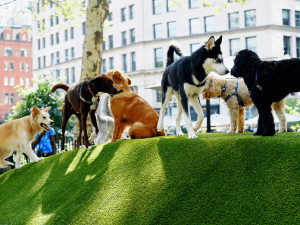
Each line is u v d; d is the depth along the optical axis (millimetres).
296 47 35875
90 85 6770
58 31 48938
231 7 35594
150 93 39625
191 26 37812
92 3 11242
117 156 5938
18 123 7867
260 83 4922
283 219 3570
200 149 4977
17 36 70438
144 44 39781
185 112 5707
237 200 4008
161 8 39031
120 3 41625
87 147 6855
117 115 6816
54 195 6016
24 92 13734
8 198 6914
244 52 5199
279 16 34688
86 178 5938
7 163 8125
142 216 4477
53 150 10062
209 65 5469
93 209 5043
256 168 4238
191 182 4559
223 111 34969
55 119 13398
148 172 5137
